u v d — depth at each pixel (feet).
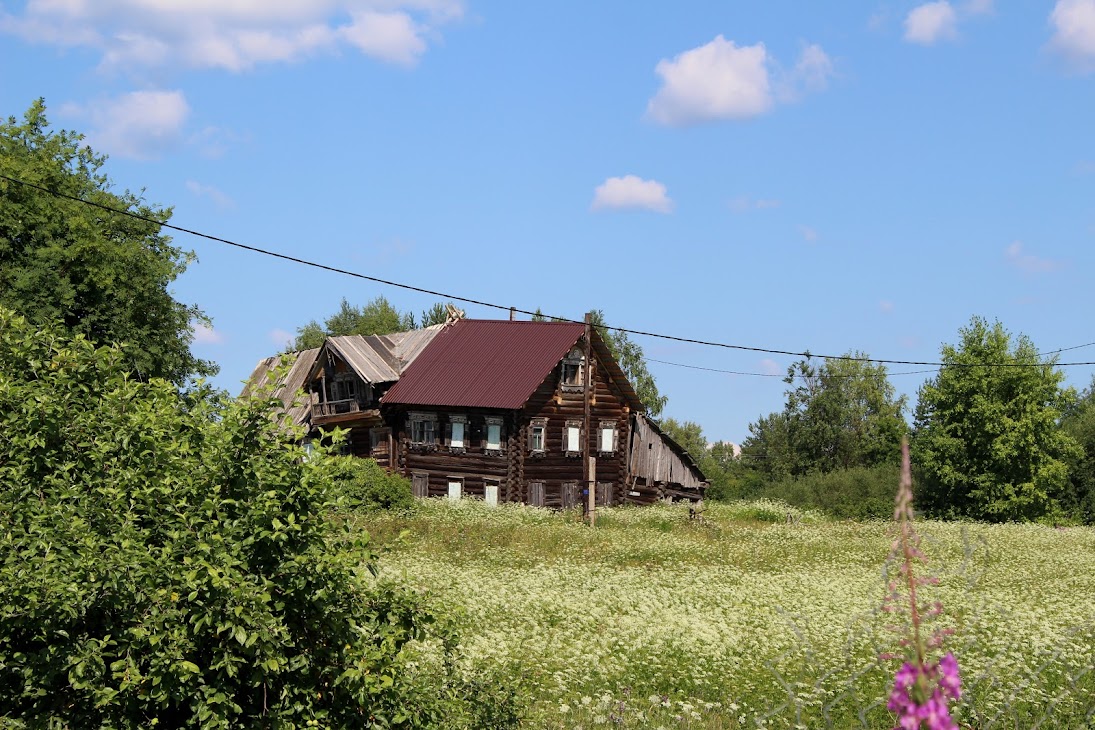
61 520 23.53
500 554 84.69
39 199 116.88
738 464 289.33
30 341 28.02
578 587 67.21
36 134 124.77
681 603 60.29
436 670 33.06
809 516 147.43
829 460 265.54
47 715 23.40
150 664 23.12
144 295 120.88
